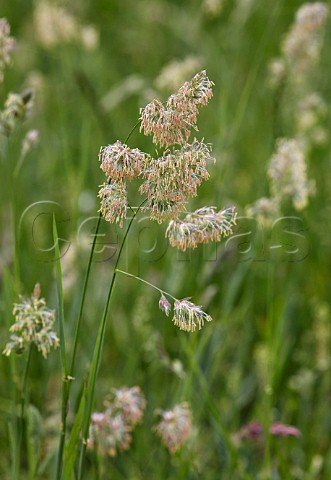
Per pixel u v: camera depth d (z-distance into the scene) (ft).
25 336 7.94
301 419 13.17
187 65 16.92
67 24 18.44
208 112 19.89
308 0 24.48
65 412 8.11
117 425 9.43
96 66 21.76
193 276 14.06
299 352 14.51
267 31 14.11
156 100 6.57
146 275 15.06
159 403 12.90
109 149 6.64
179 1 27.27
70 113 20.83
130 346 13.83
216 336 12.79
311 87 18.07
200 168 6.67
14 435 9.97
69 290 13.50
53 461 10.73
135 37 25.22
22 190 18.88
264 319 14.38
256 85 21.75
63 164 19.60
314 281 15.98
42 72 22.70
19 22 26.71
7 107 10.59
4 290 9.68
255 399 14.15
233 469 11.03
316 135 17.88
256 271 14.89
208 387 12.44
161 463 11.96
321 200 17.97
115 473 11.76
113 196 6.72
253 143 19.69
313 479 11.78
